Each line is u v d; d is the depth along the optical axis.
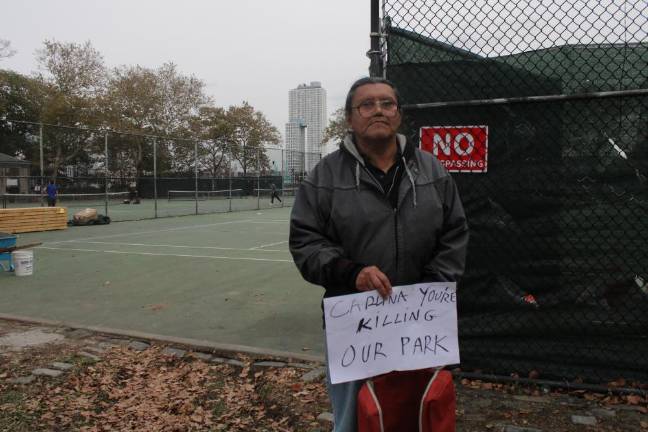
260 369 4.36
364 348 2.11
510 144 3.87
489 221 3.93
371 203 2.14
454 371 4.02
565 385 3.73
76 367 4.44
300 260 2.21
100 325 5.72
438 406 2.03
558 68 3.74
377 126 2.13
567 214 3.78
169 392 3.97
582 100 3.68
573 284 3.79
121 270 9.11
